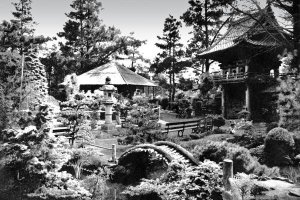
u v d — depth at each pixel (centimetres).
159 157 1177
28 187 757
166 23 4722
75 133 1512
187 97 3919
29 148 783
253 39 2352
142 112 1738
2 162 788
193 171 773
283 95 927
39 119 829
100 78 3797
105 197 964
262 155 1295
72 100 1528
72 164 1143
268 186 810
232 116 2923
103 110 2791
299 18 955
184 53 4481
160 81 5428
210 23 3759
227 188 704
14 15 3903
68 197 745
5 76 1327
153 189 857
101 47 4616
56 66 4506
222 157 1050
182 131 2098
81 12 4544
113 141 1892
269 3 1028
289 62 868
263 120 2497
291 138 1255
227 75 2794
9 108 1091
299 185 836
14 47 3275
